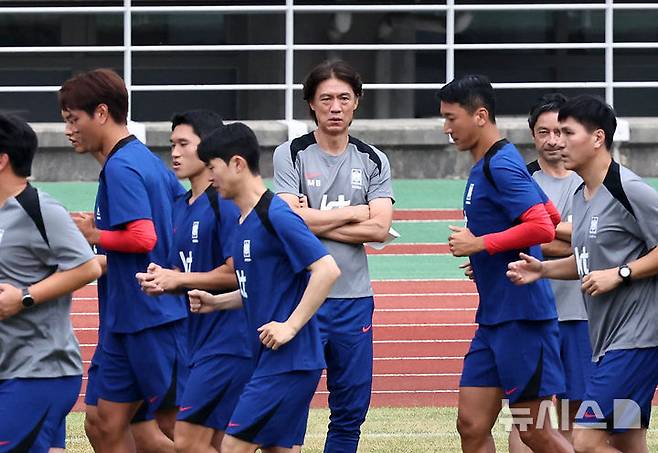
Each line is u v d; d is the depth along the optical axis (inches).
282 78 2906.0
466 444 1000.9
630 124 2534.5
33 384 815.7
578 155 920.9
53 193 2372.0
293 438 884.0
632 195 901.8
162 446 1015.0
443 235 2215.8
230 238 945.5
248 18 2888.8
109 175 954.7
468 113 963.3
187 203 999.0
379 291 1900.8
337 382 1063.0
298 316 853.2
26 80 2807.6
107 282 985.5
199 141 976.9
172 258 986.7
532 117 1120.2
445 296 1876.2
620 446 954.7
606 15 2568.9
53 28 2829.7
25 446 817.5
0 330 814.5
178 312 978.7
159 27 2861.7
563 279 952.9
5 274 815.7
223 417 944.3
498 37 2923.2
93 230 949.2
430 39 2925.7
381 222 1070.4
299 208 1063.6
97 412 996.6
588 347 1080.8
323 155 1085.1
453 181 2549.2
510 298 963.3
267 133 2491.4
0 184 818.2
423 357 1605.6
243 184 871.1
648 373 914.1
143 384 979.3
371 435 1262.3
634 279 900.0
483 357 984.9
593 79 2938.0
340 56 2933.1
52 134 2456.9
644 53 2925.7
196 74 2881.4
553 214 1023.0
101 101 958.4
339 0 2925.7
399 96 2938.0
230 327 935.7
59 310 826.2
